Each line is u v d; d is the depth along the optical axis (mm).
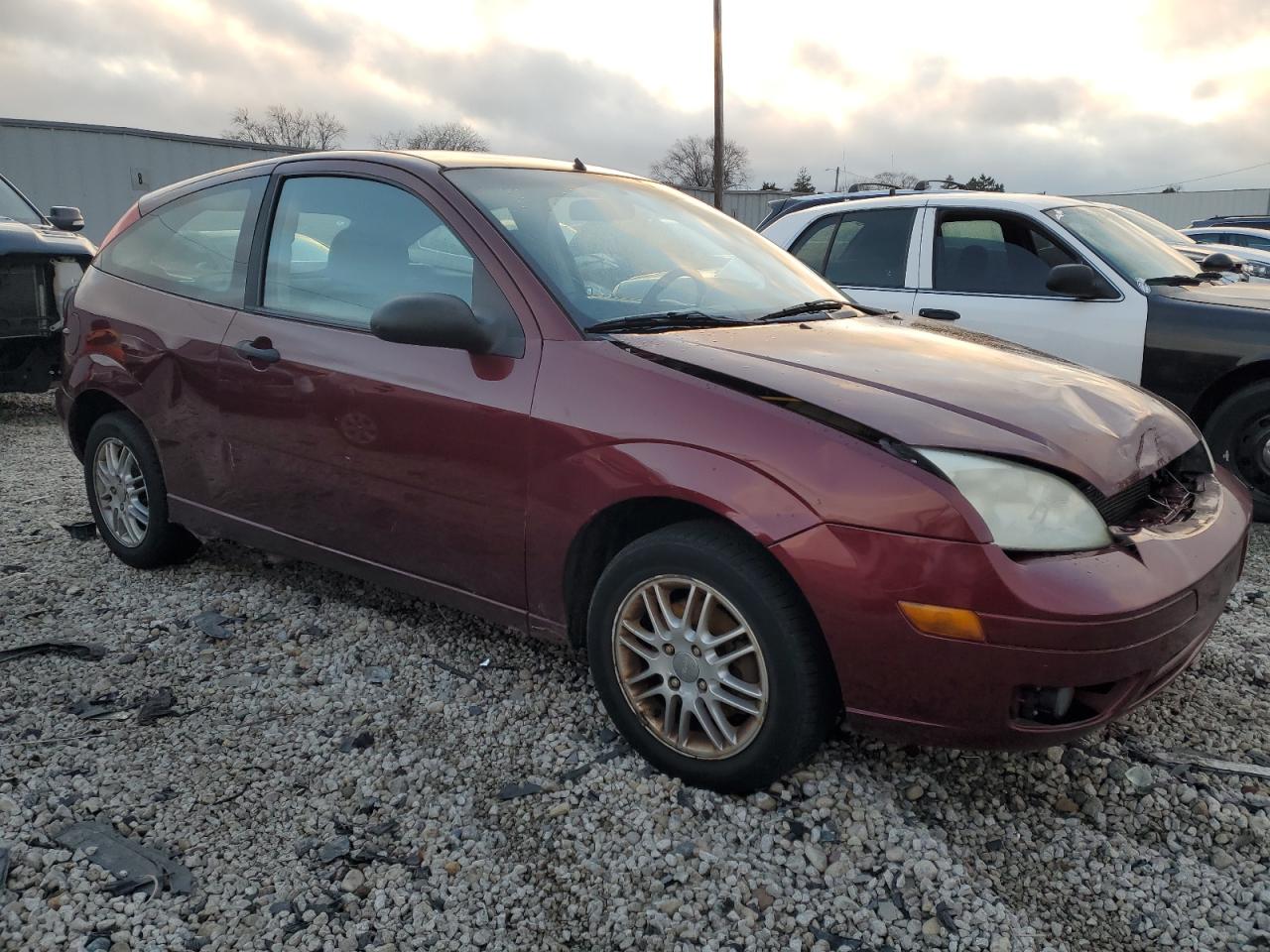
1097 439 2449
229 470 3518
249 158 20453
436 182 3096
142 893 2174
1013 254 5691
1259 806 2566
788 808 2506
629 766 2686
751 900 2215
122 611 3654
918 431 2281
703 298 3168
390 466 3012
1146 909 2213
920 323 3479
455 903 2188
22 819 2404
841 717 2627
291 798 2541
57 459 6117
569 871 2297
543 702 3020
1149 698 2457
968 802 2576
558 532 2670
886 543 2201
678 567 2490
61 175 18000
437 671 3219
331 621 3586
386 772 2666
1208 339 4934
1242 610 3828
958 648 2178
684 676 2553
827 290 3734
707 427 2418
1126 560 2260
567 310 2770
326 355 3145
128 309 3840
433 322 2707
